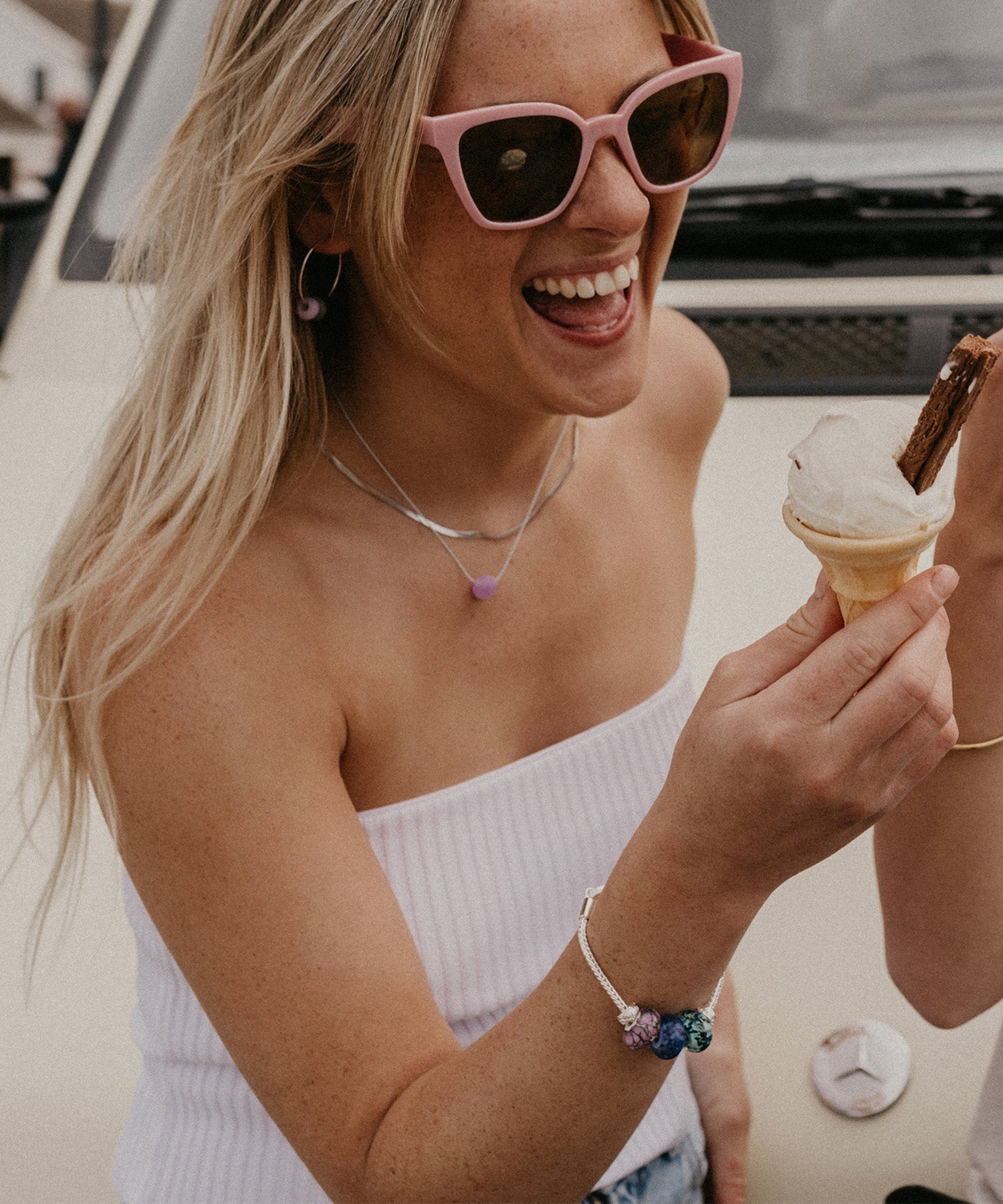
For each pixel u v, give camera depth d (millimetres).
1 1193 1410
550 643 1296
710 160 1062
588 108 945
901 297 2160
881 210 2189
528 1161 966
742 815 849
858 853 1615
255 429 1048
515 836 1276
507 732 1301
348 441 1165
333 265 1119
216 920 1040
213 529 1037
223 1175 1287
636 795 1363
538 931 1301
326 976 1016
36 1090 1477
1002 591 1168
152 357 1096
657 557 1426
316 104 950
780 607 1841
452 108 940
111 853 1659
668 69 985
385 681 1170
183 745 1016
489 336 1037
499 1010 1303
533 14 914
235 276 1042
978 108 2211
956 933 1294
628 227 983
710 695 883
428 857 1241
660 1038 927
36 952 1347
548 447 1252
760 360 2178
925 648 810
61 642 1110
